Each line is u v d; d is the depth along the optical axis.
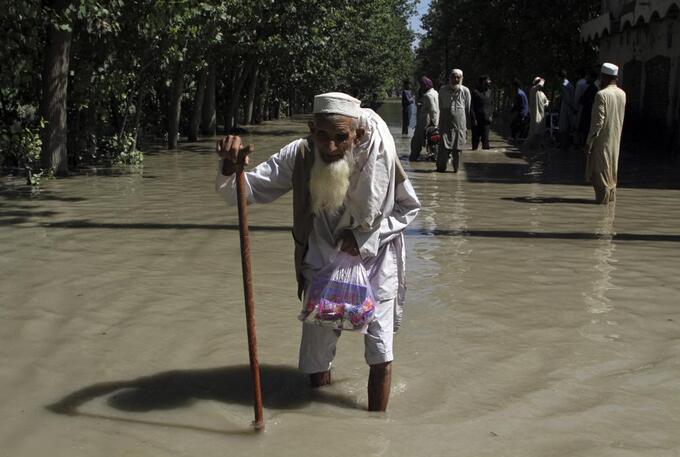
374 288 3.80
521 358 4.58
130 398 4.00
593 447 3.48
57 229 8.26
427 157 16.61
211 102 24.39
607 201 10.39
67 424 3.69
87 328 5.05
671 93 17.61
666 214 9.59
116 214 9.20
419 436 3.59
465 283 6.21
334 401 4.00
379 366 3.81
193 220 8.84
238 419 3.77
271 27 21.77
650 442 3.53
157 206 9.84
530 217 9.30
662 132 18.27
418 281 6.27
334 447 3.48
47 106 12.71
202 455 3.39
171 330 5.04
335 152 3.54
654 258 7.10
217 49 20.16
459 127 14.08
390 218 3.86
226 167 3.75
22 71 11.64
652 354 4.65
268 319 5.28
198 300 5.68
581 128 18.69
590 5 27.48
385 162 3.63
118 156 14.93
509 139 24.23
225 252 7.21
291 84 37.66
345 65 37.88
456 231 8.38
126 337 4.89
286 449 3.46
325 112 3.50
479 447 3.48
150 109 21.30
